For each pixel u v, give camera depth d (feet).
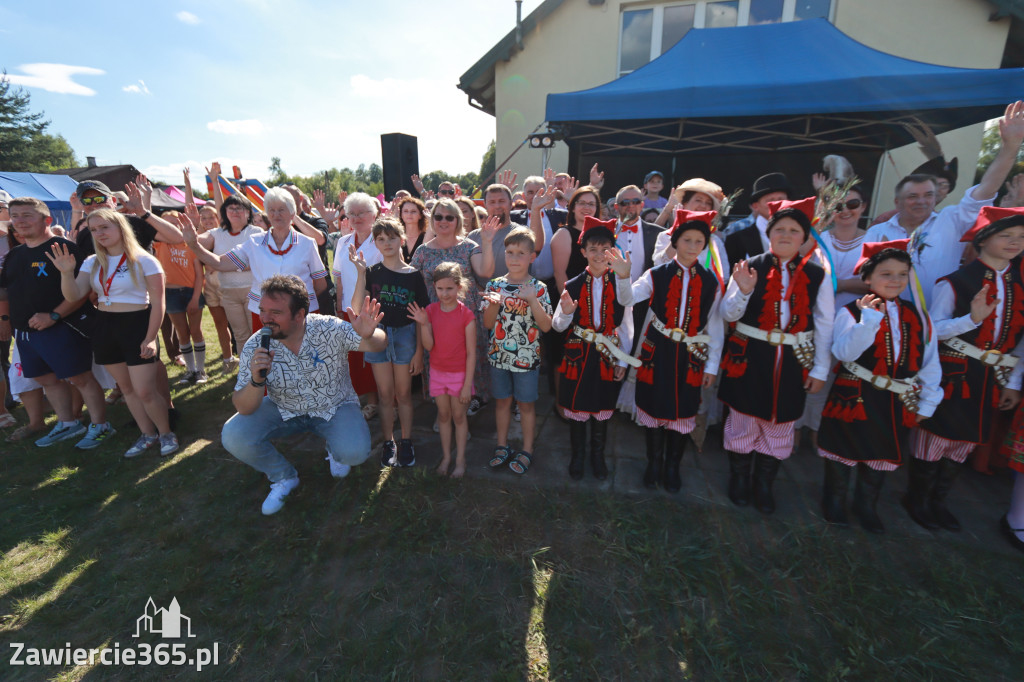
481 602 6.86
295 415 8.79
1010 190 8.51
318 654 6.12
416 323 9.96
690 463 10.41
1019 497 7.76
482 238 10.88
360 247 11.50
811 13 24.85
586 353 8.97
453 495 9.20
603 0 26.27
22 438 11.91
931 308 8.21
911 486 8.54
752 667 5.89
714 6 25.73
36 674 5.91
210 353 19.10
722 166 26.35
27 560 7.79
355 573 7.43
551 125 19.53
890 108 14.30
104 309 9.94
